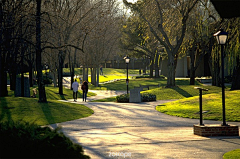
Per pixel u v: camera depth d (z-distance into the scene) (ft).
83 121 75.56
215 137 54.29
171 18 153.58
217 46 155.94
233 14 27.09
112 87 252.62
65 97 173.06
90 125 69.41
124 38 290.35
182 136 55.31
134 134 57.31
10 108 85.71
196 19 159.22
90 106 111.14
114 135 55.72
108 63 549.95
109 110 99.55
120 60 528.22
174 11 152.35
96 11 182.39
